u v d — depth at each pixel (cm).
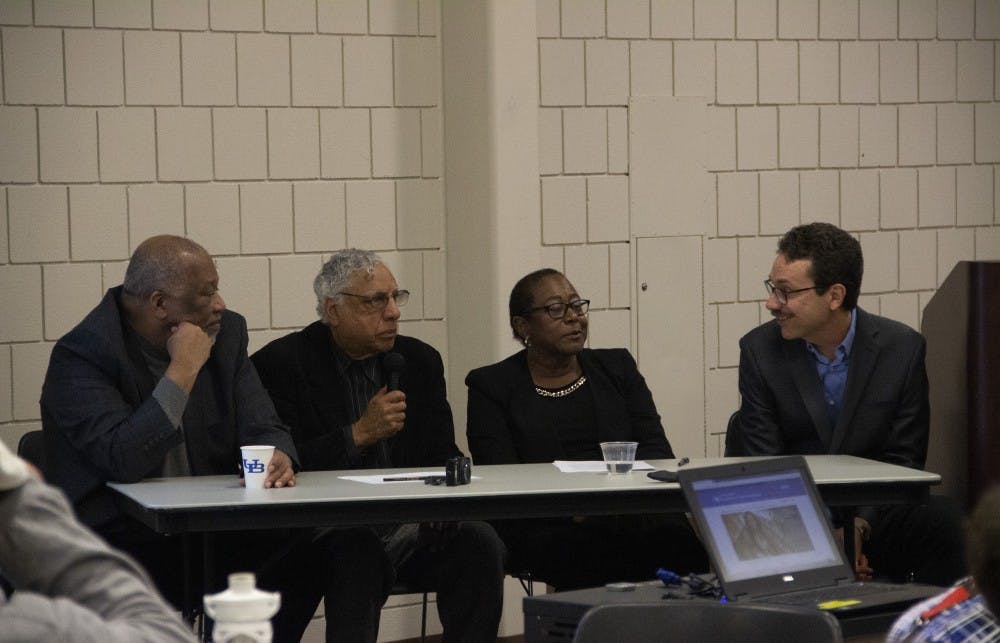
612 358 778
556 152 941
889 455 730
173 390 611
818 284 723
